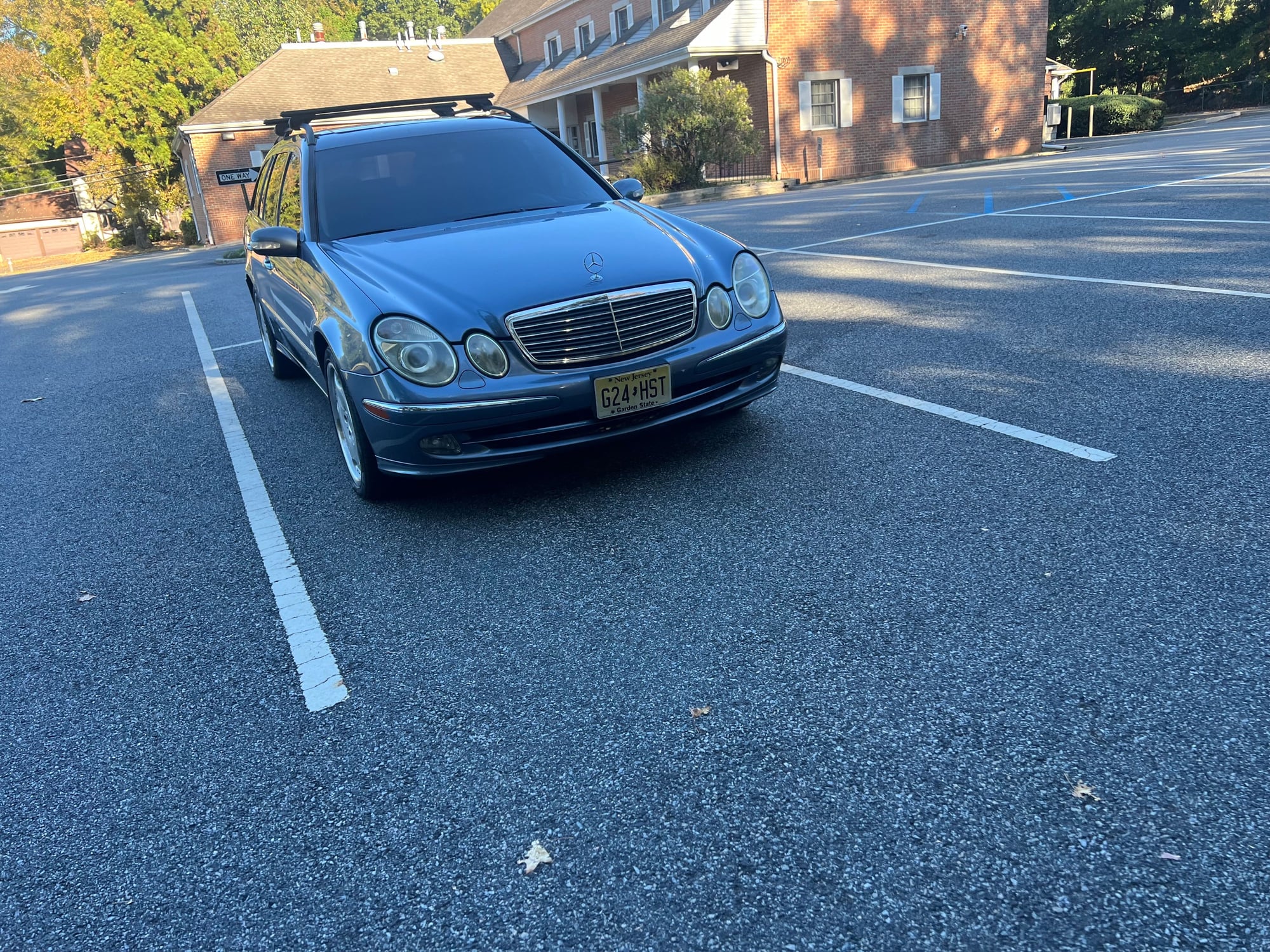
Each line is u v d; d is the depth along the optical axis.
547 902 1.83
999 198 12.53
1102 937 1.62
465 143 4.97
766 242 11.05
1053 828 1.86
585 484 3.99
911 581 2.87
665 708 2.39
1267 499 3.12
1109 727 2.12
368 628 3.00
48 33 52.25
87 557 3.88
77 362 8.49
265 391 6.52
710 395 3.85
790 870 1.83
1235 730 2.07
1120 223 8.92
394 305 3.53
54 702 2.79
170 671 2.88
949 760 2.08
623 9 29.70
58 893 2.01
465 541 3.58
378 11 84.75
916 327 5.97
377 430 3.55
